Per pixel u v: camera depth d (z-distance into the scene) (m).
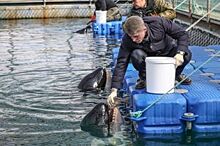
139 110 5.57
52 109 6.79
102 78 8.02
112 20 16.09
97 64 9.98
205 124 5.61
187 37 5.91
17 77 8.84
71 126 5.99
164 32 5.88
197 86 6.23
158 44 5.93
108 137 5.54
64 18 21.11
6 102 7.17
